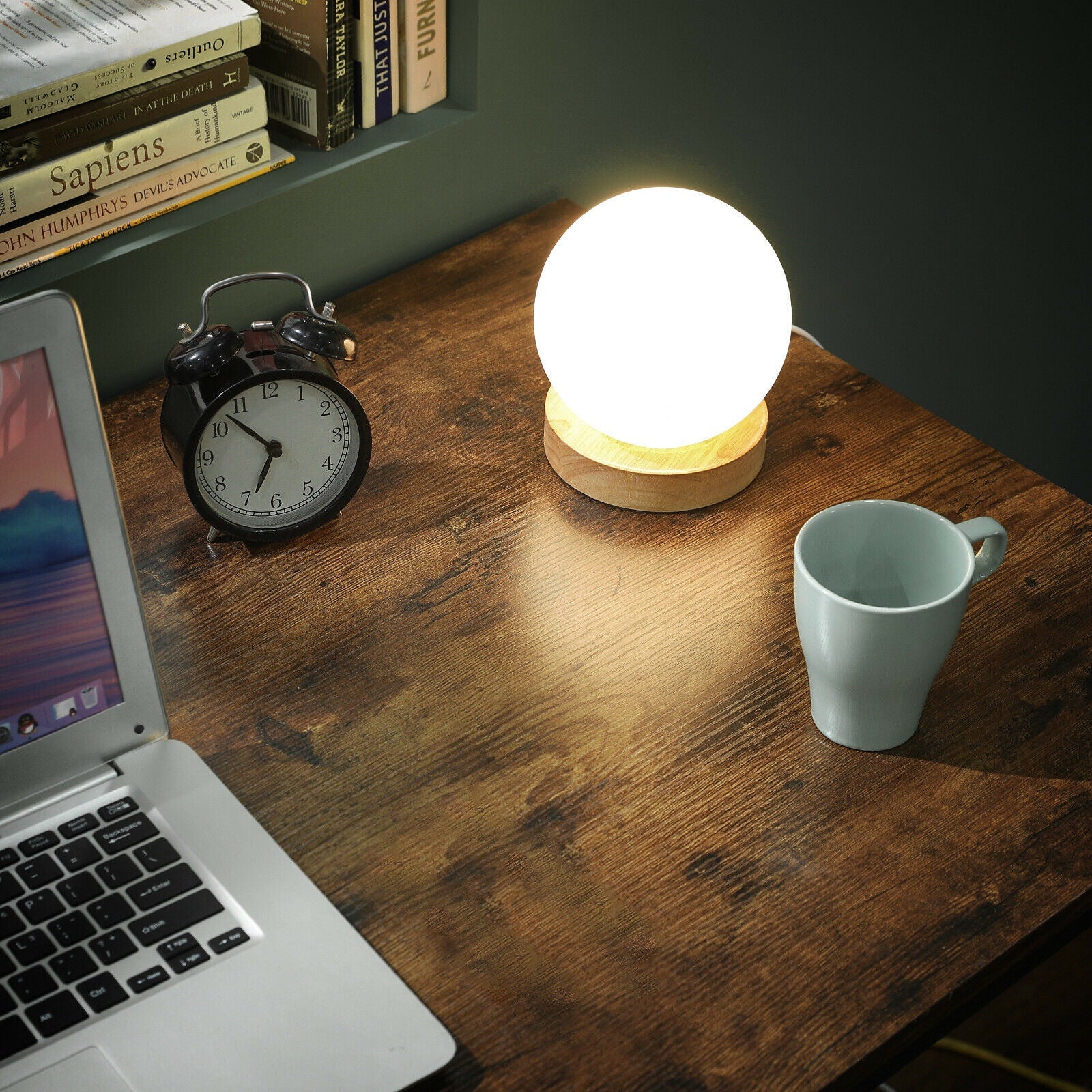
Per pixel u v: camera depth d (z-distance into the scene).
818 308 1.84
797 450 1.07
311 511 0.98
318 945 0.71
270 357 0.93
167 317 1.13
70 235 1.06
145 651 0.79
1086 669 0.89
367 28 1.16
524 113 1.30
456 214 1.30
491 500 1.02
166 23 1.06
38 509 0.73
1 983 0.68
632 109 1.42
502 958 0.73
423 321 1.20
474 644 0.91
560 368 0.97
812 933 0.74
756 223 1.68
